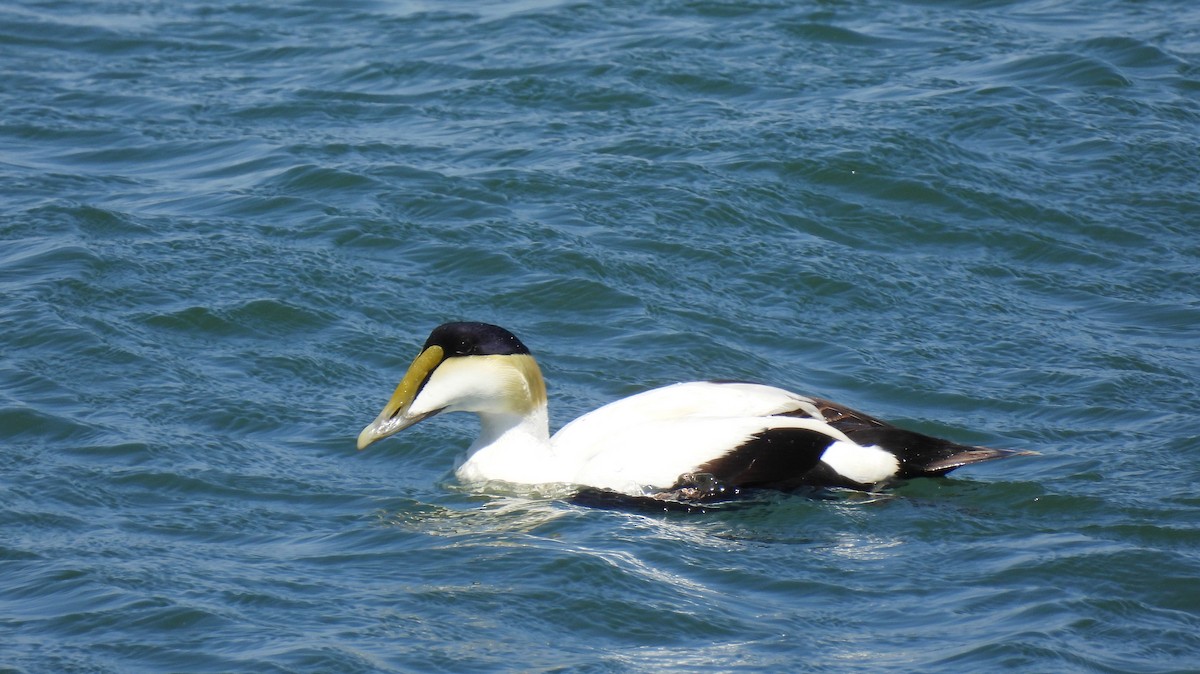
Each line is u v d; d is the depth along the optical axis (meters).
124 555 10.14
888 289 15.48
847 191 17.33
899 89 19.98
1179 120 19.08
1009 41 21.78
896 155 17.94
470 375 11.59
